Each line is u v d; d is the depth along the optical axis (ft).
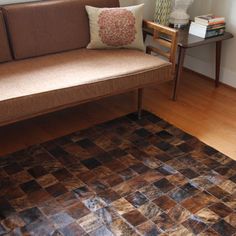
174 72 9.05
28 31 7.95
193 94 10.00
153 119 8.69
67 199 6.19
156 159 7.28
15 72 7.36
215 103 9.57
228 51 10.19
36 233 5.51
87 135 7.98
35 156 7.23
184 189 6.50
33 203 6.07
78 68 7.64
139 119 8.66
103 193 6.35
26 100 6.49
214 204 6.20
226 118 8.89
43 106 6.77
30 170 6.84
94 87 7.22
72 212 5.92
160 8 9.83
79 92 7.07
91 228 5.64
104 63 7.95
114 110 9.06
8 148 7.47
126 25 8.49
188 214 5.97
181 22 10.16
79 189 6.42
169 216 5.91
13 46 7.89
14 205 6.02
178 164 7.15
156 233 5.59
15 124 8.26
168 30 8.34
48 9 8.11
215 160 7.31
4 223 5.67
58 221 5.74
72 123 8.43
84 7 8.61
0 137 7.80
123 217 5.86
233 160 7.33
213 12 10.36
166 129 8.30
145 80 7.95
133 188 6.49
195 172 6.95
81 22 8.61
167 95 9.87
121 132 8.13
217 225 5.78
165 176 6.81
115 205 6.10
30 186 6.44
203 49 10.82
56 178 6.66
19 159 7.13
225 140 8.01
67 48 8.57
